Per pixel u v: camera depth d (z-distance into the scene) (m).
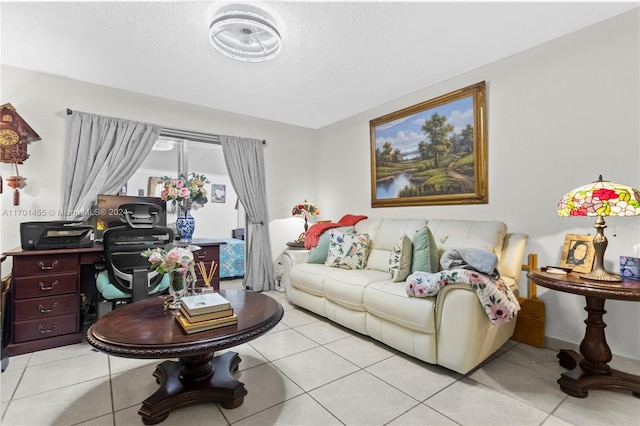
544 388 1.76
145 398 1.66
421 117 3.23
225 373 1.77
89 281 2.93
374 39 2.28
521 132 2.50
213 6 1.90
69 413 1.53
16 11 1.93
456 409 1.56
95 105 3.06
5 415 1.51
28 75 2.76
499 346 2.12
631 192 1.56
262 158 4.18
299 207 4.14
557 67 2.29
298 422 1.47
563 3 1.90
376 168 3.75
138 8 1.91
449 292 1.88
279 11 1.94
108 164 3.06
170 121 3.50
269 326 1.58
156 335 1.40
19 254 2.22
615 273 1.88
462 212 2.91
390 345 2.22
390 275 2.54
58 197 2.87
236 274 4.17
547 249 2.35
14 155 2.57
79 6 1.89
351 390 1.74
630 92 1.98
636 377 1.70
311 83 3.07
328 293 2.71
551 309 2.31
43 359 2.15
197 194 3.25
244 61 2.49
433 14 1.99
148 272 2.44
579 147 2.20
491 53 2.51
